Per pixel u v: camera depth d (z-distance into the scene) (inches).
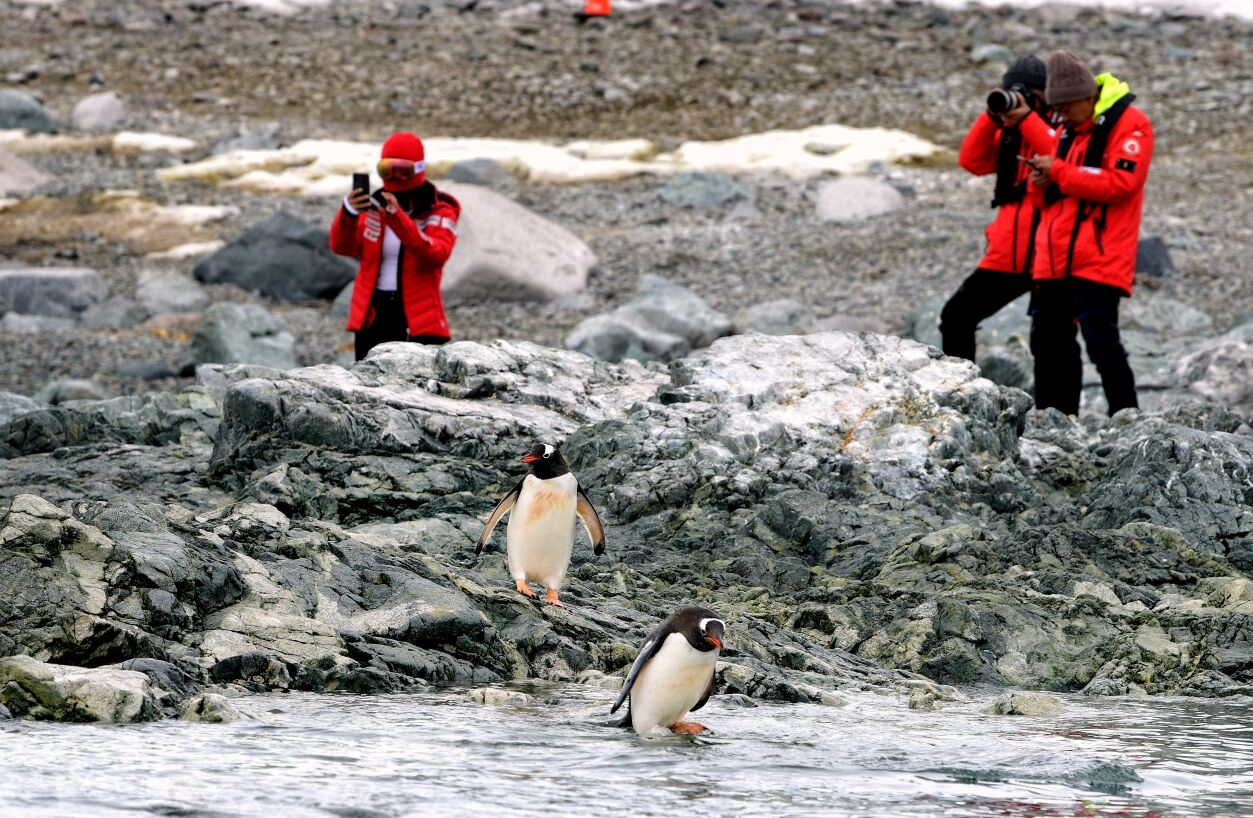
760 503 1252.5
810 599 1069.8
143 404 1561.3
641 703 706.2
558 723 728.3
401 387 1406.3
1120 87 1542.8
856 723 762.8
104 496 1182.9
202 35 4756.4
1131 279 1577.3
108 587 824.3
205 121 4099.4
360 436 1309.1
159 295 2886.3
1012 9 5064.0
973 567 1109.1
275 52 4616.1
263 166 3718.0
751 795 574.2
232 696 770.8
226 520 989.8
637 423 1349.7
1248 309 2583.7
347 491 1230.9
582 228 3304.6
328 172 3678.6
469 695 799.7
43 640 773.9
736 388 1402.6
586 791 572.1
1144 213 3248.0
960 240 3070.9
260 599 876.0
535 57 4623.5
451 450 1327.5
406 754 631.8
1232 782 618.8
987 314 1663.4
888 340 1505.9
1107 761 649.0
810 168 3673.7
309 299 2970.0
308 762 606.2
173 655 800.3
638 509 1253.1
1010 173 1626.5
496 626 929.5
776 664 926.4
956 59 4584.2
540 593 1005.8
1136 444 1309.1
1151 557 1140.5
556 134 4087.1
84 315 2819.9
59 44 4665.4
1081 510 1288.1
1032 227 1611.7
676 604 1043.9
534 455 962.7
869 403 1397.6
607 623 958.4
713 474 1275.8
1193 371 2022.6
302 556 951.0
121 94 4298.7
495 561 1088.8
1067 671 957.8
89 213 3410.4
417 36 4815.5
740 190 3454.7
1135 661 951.0
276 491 1216.8
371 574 944.3
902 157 3720.5
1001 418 1425.9
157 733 660.1
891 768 633.0
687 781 597.3
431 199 1514.5
